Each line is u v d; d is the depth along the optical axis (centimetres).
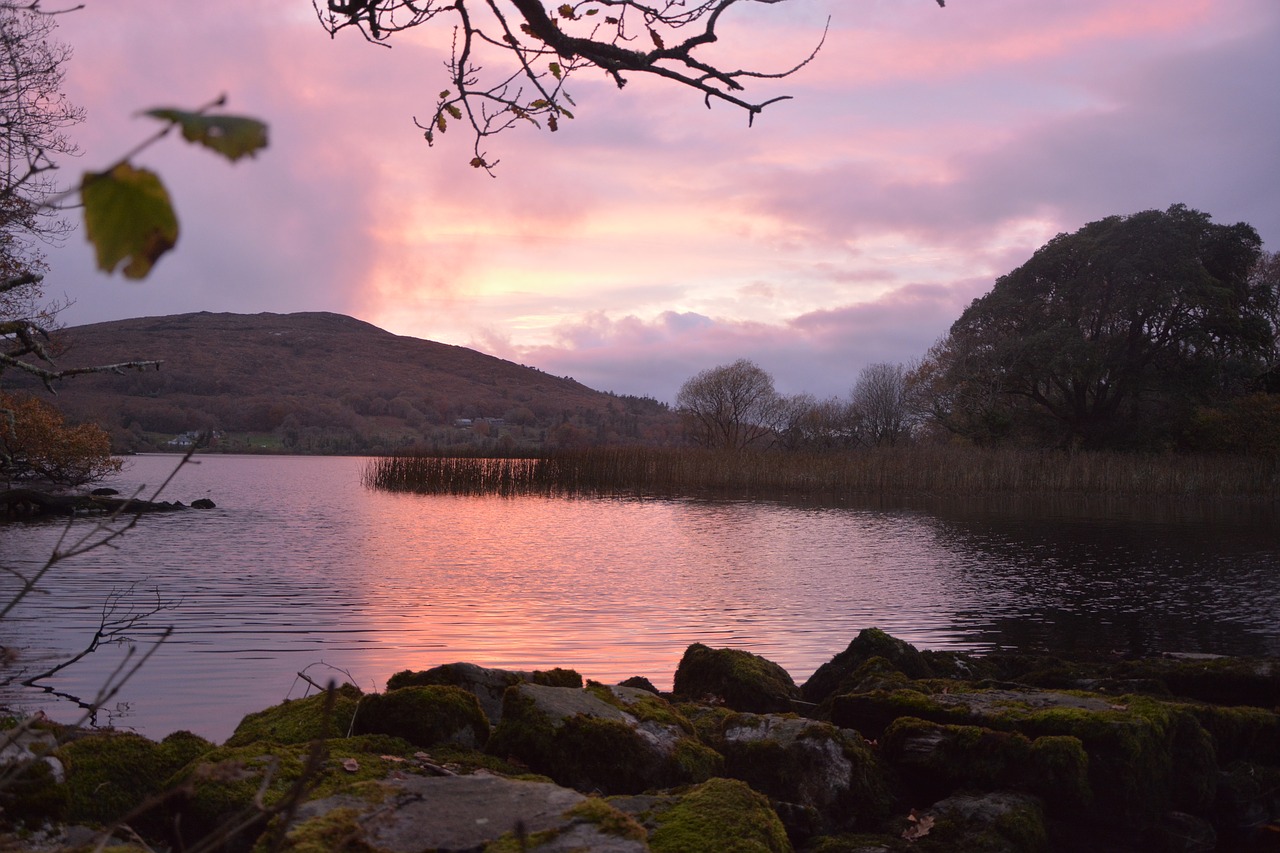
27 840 364
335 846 342
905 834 537
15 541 2131
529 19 414
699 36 434
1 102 782
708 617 1312
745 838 414
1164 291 4838
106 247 74
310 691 852
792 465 4381
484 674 632
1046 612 1404
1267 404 4659
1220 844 597
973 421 5394
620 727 529
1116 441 5153
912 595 1539
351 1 438
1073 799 569
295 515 3038
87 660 953
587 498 3925
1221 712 677
